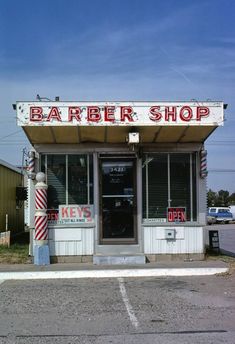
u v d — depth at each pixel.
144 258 13.50
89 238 13.89
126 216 14.13
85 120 12.49
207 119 12.67
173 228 14.01
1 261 13.87
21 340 6.69
